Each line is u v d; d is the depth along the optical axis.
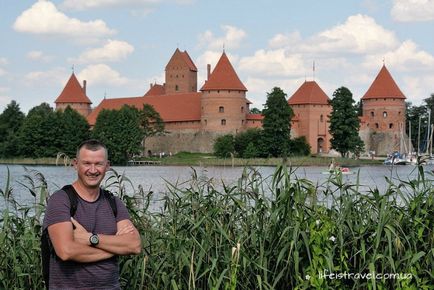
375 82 125.25
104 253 5.61
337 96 96.69
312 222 7.69
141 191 10.45
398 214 8.19
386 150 122.62
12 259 8.03
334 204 8.34
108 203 5.89
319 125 118.38
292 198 7.81
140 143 106.50
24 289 7.77
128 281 7.62
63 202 5.64
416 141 137.25
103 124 96.56
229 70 114.94
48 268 5.62
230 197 8.51
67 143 97.06
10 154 98.69
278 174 7.94
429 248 8.00
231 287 7.37
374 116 124.25
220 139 100.38
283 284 7.93
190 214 8.62
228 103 113.31
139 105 124.19
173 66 141.75
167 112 120.94
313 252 7.54
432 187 8.64
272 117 95.00
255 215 8.18
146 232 8.33
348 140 96.25
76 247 5.48
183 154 111.94
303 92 119.62
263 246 7.80
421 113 139.62
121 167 85.75
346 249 8.09
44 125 96.81
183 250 7.75
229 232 8.25
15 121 118.00
